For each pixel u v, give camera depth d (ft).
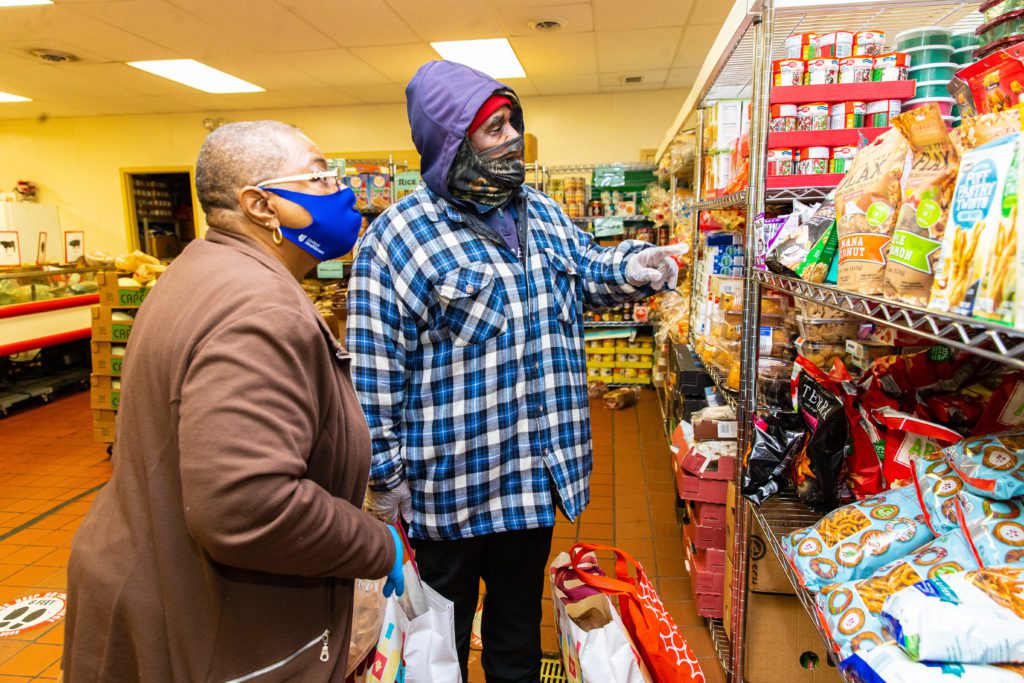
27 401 18.33
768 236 5.23
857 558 3.70
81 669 2.90
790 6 4.87
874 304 3.17
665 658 4.64
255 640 2.87
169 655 2.83
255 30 16.07
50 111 26.14
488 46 17.89
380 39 16.90
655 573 8.40
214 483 2.45
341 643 3.23
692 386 9.34
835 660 3.27
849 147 5.23
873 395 4.56
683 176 13.71
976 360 4.80
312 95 23.52
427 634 4.31
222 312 2.67
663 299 15.29
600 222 18.12
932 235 2.88
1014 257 2.19
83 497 11.51
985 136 2.64
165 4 14.26
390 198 15.02
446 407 4.68
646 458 12.84
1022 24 3.33
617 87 22.82
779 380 6.34
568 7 14.79
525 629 5.23
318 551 2.71
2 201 19.48
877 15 5.95
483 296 4.58
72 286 19.56
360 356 4.64
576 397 5.08
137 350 2.89
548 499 4.81
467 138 4.48
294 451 2.62
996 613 2.68
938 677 2.60
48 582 8.62
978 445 3.46
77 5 14.28
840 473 4.63
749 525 5.51
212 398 2.50
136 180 28.09
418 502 4.82
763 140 5.11
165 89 22.27
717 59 6.68
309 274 18.69
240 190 3.11
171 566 2.77
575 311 5.26
